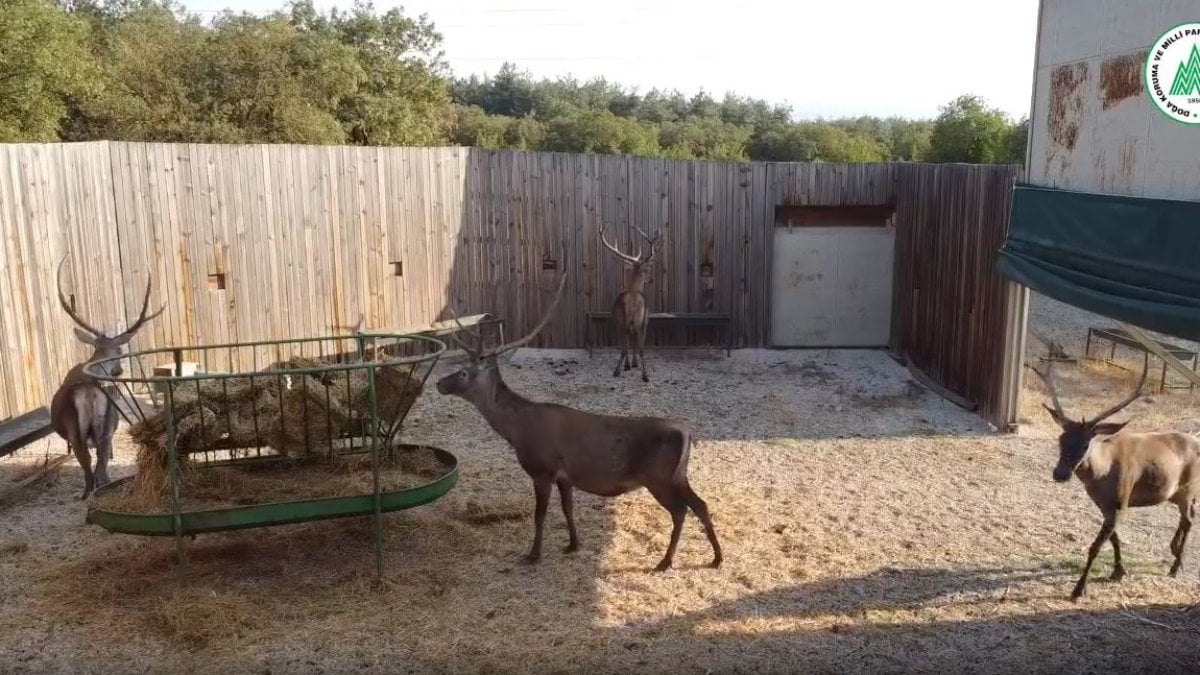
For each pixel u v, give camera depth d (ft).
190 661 18.84
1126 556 23.68
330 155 40.98
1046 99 30.86
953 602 21.24
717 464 30.99
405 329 42.39
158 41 89.40
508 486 29.01
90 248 35.12
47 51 65.31
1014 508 26.99
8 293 31.55
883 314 47.75
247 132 84.48
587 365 44.47
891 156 182.39
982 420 35.86
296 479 23.36
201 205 38.17
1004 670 18.34
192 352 38.58
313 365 26.07
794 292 47.57
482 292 45.65
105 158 35.63
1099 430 20.42
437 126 121.80
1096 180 27.71
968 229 37.17
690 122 215.10
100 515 21.26
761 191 46.39
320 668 18.60
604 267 46.52
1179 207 22.41
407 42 113.29
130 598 21.45
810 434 34.32
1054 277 28.09
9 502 27.09
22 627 20.07
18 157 32.01
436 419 36.09
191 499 22.18
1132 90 25.72
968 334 37.29
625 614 20.79
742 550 24.14
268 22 91.86
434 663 18.76
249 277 39.52
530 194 45.42
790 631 19.97
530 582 22.40
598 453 22.75
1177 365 29.01
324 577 22.59
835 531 25.34
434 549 24.25
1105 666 18.48
